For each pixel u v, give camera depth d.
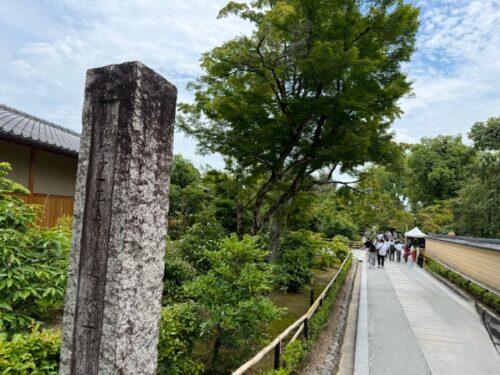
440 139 39.81
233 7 8.88
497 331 8.25
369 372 5.94
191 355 5.32
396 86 9.87
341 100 8.46
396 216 12.45
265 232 12.47
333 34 9.01
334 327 8.27
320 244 14.93
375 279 16.66
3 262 4.15
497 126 25.88
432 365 6.27
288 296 11.24
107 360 2.34
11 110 11.34
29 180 9.34
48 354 3.21
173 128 2.82
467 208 25.38
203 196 16.03
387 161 10.71
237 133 9.73
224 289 5.00
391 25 9.26
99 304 2.42
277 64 9.05
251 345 5.67
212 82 10.20
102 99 2.53
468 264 14.30
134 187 2.44
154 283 2.64
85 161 2.56
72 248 2.55
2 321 3.95
